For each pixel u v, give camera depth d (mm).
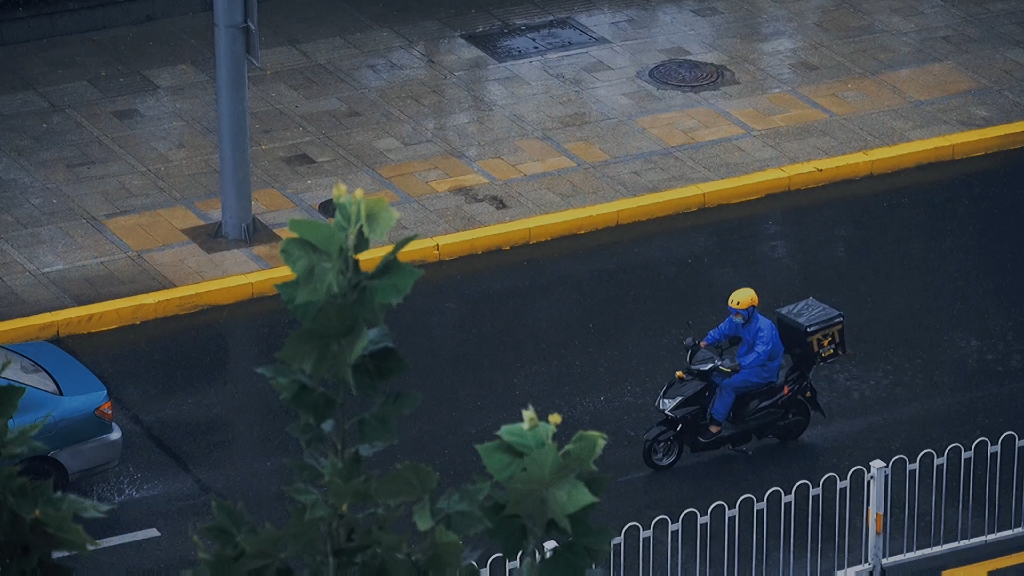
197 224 18953
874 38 24844
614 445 14672
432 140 21281
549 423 3930
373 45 24203
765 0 26266
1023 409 15430
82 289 17359
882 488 11914
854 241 19125
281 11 25250
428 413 15227
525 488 3879
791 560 12391
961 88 23234
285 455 14500
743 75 23500
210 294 17281
